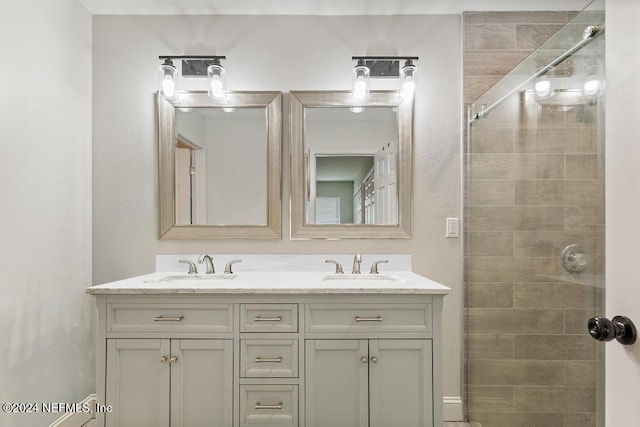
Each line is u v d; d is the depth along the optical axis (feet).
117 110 6.37
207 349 4.67
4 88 4.52
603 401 3.55
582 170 4.05
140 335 4.69
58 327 5.48
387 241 6.36
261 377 4.64
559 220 4.52
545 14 6.30
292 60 6.40
